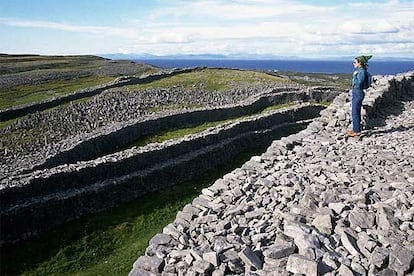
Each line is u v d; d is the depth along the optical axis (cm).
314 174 1143
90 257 1592
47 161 2103
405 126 1811
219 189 1098
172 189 2123
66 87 6188
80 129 3256
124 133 2720
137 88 5138
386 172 1155
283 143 1496
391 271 732
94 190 1822
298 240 793
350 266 742
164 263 803
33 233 1619
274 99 3922
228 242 827
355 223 865
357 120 1603
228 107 3425
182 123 3114
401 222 870
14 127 3322
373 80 2645
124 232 1747
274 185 1089
